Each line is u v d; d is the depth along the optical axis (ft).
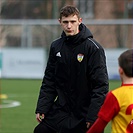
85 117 47.16
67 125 47.32
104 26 223.92
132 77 34.19
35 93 148.05
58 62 47.60
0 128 84.12
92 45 46.65
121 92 34.40
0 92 144.05
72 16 46.37
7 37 229.04
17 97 137.59
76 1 252.21
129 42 220.02
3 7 244.01
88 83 47.19
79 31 47.73
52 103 48.88
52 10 226.58
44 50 198.29
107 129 84.02
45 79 49.11
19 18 242.99
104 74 46.50
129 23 212.23
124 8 237.25
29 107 114.73
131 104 34.12
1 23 217.77
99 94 45.83
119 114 34.53
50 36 217.56
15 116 99.40
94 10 259.39
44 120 48.75
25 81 190.60
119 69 34.45
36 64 198.80
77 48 46.85
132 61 33.60
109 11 262.06
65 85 47.55
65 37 47.26
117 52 193.16
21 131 81.25
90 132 34.99
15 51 199.41
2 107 114.83
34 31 218.38
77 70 46.88
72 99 47.50
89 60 46.60
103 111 34.55
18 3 243.60
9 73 200.03
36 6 242.58
